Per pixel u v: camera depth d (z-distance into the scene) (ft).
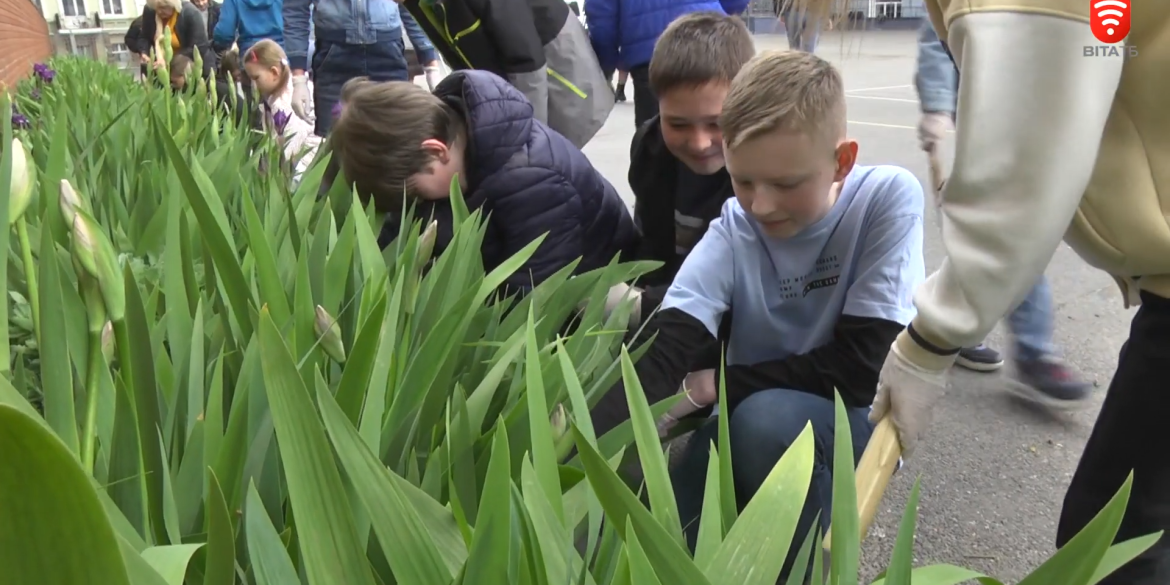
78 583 0.89
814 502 4.15
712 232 4.65
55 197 3.16
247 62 10.32
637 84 8.64
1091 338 8.74
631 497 1.44
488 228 5.46
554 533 1.62
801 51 3.88
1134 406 3.14
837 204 4.33
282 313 2.49
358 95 4.92
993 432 6.93
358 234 2.99
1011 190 2.66
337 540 1.32
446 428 2.23
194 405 2.04
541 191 5.28
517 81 7.51
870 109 25.66
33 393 2.51
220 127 7.99
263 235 2.46
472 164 5.24
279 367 1.30
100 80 12.15
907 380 3.12
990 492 6.10
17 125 7.30
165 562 1.25
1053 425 7.04
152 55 17.94
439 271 3.04
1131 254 2.89
